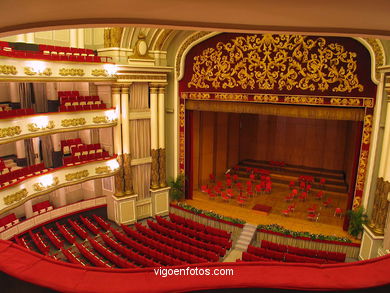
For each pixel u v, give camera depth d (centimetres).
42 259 215
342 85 1293
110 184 1605
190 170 1739
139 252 1287
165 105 1675
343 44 1262
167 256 1183
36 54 1182
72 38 1535
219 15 270
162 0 229
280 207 1684
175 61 1616
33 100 1630
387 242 1138
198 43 1557
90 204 1641
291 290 188
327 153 2086
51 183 1322
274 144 2234
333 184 1916
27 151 1633
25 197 1217
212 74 1552
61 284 193
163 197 1700
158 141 1648
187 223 1514
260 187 1845
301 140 2148
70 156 1473
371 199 1291
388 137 1177
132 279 199
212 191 1903
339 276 196
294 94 1387
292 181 1944
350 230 1327
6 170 1280
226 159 2166
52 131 1284
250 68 1458
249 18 279
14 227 1339
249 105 1514
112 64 1403
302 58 1343
